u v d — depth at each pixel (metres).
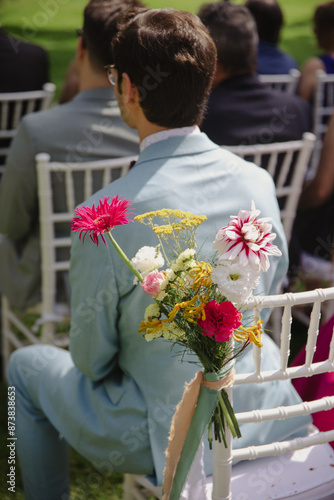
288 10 10.63
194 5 9.55
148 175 1.42
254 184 1.50
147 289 1.08
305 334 3.04
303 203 2.79
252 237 1.02
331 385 1.61
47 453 1.74
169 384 1.43
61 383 1.60
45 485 1.76
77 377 1.59
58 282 2.36
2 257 2.49
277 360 1.56
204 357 1.12
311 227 2.82
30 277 2.39
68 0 10.31
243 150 2.26
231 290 1.02
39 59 3.30
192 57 1.40
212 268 1.06
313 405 1.35
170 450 1.23
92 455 1.52
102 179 2.27
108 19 2.13
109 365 1.53
